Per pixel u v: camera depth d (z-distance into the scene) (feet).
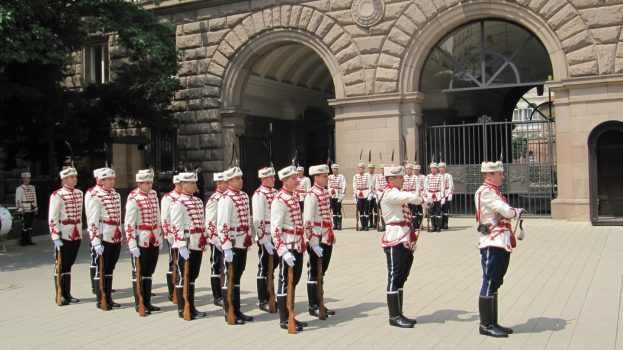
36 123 72.38
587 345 25.20
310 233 31.37
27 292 40.52
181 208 32.99
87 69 96.84
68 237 37.11
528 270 41.04
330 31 77.20
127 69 79.56
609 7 64.03
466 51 75.15
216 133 84.84
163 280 44.01
